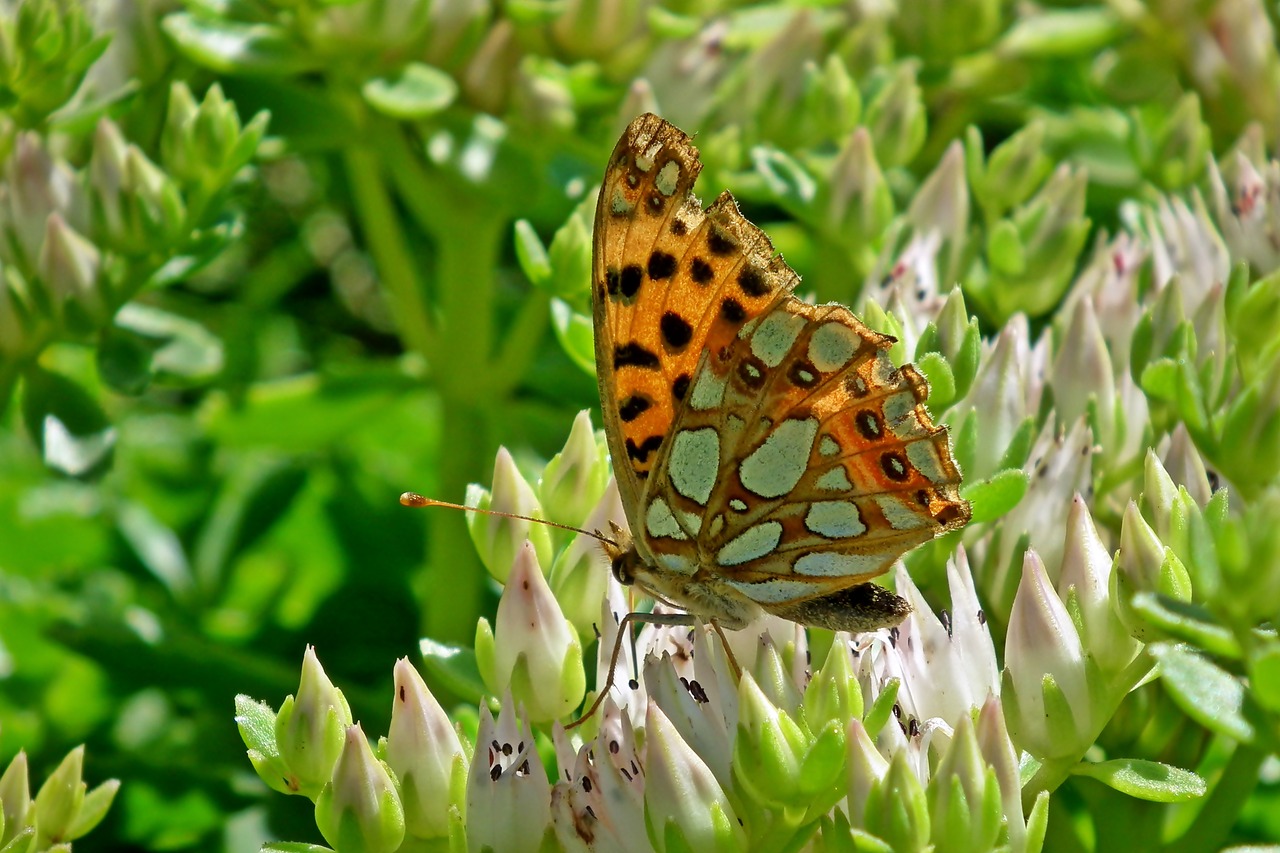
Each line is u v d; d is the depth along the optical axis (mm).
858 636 271
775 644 272
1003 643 278
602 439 283
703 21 319
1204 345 288
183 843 301
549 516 278
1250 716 256
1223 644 255
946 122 333
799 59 312
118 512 331
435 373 320
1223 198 299
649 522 268
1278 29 330
